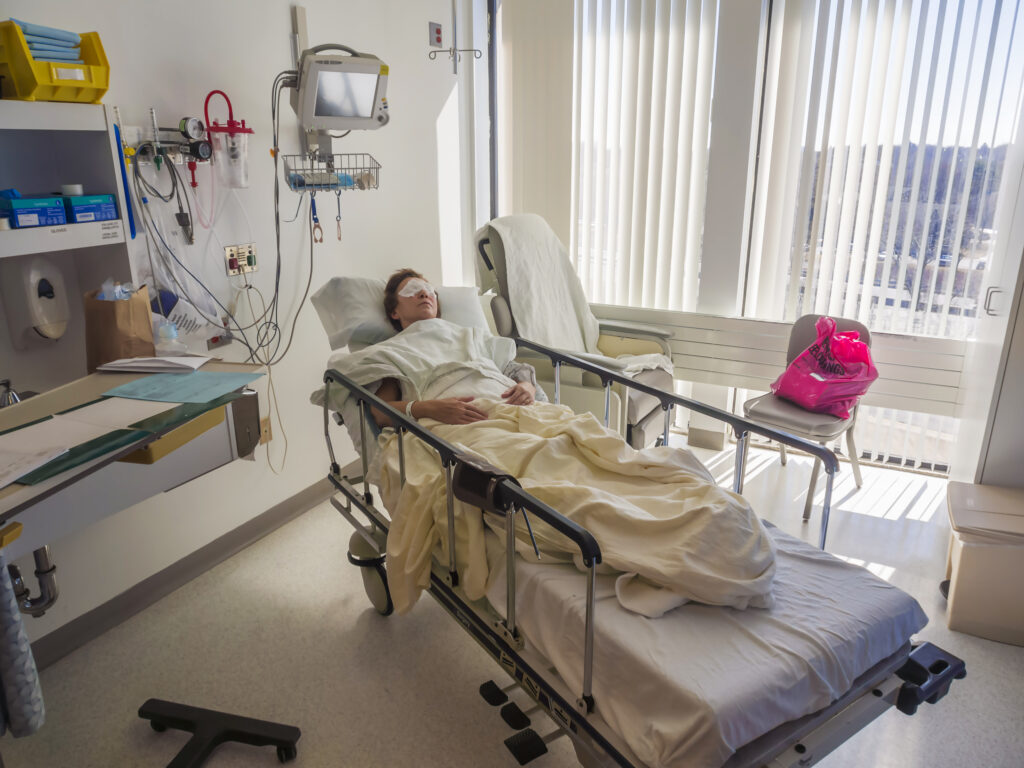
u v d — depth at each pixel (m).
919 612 1.44
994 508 2.14
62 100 1.67
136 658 2.06
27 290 1.84
